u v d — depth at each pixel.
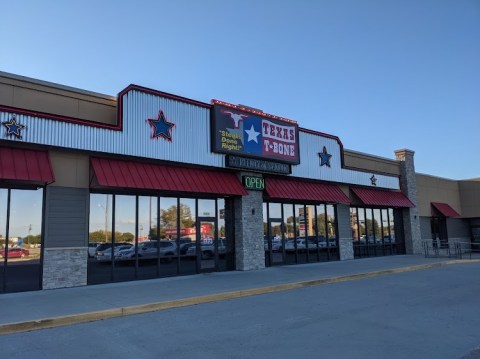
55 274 14.03
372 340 7.69
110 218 15.77
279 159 21.27
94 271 15.06
